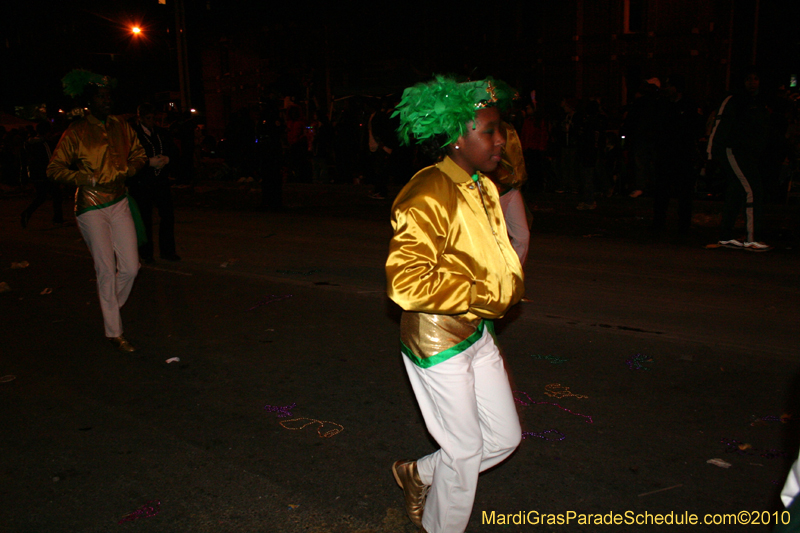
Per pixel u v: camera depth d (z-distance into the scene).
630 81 23.33
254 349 5.26
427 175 2.44
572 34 24.14
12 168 21.30
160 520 3.06
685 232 9.72
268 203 13.03
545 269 7.62
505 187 4.45
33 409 4.25
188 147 18.47
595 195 13.41
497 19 25.81
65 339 5.59
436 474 2.55
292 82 25.33
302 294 6.82
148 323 5.97
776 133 12.01
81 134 4.83
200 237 10.30
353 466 3.51
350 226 11.08
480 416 2.61
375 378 4.65
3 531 2.99
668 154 9.65
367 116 16.89
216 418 4.09
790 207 11.27
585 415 4.02
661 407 4.10
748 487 3.24
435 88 2.35
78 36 42.72
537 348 5.12
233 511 3.12
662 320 5.71
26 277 7.91
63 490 3.32
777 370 4.61
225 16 34.06
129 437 3.86
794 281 6.94
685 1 21.98
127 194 5.20
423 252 2.34
